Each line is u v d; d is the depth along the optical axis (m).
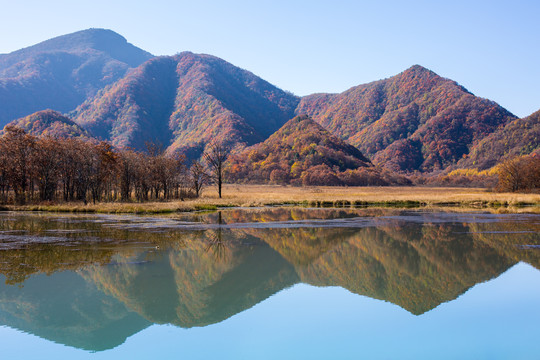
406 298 14.59
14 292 14.47
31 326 11.62
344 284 16.36
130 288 15.17
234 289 15.43
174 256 20.59
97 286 15.30
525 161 96.69
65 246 22.83
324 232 29.52
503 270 18.52
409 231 30.16
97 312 12.72
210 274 17.42
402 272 18.20
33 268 17.78
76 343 10.62
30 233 27.98
